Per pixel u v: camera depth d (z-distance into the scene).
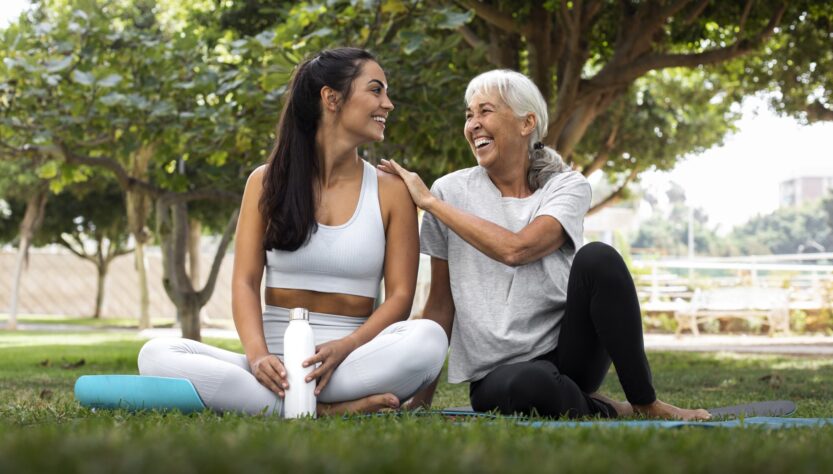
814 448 1.51
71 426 1.92
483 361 2.68
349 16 5.64
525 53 9.34
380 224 2.69
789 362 7.40
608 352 2.51
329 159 2.67
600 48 8.68
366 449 1.38
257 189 2.68
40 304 23.30
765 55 9.65
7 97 6.59
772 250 45.69
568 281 2.55
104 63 6.76
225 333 14.29
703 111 12.26
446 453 1.32
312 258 2.61
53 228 19.11
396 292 2.67
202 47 7.59
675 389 4.80
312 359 2.38
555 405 2.47
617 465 1.23
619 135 12.94
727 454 1.39
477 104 2.77
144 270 15.63
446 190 2.85
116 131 7.09
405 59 5.98
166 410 2.37
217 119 6.14
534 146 2.81
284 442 1.43
